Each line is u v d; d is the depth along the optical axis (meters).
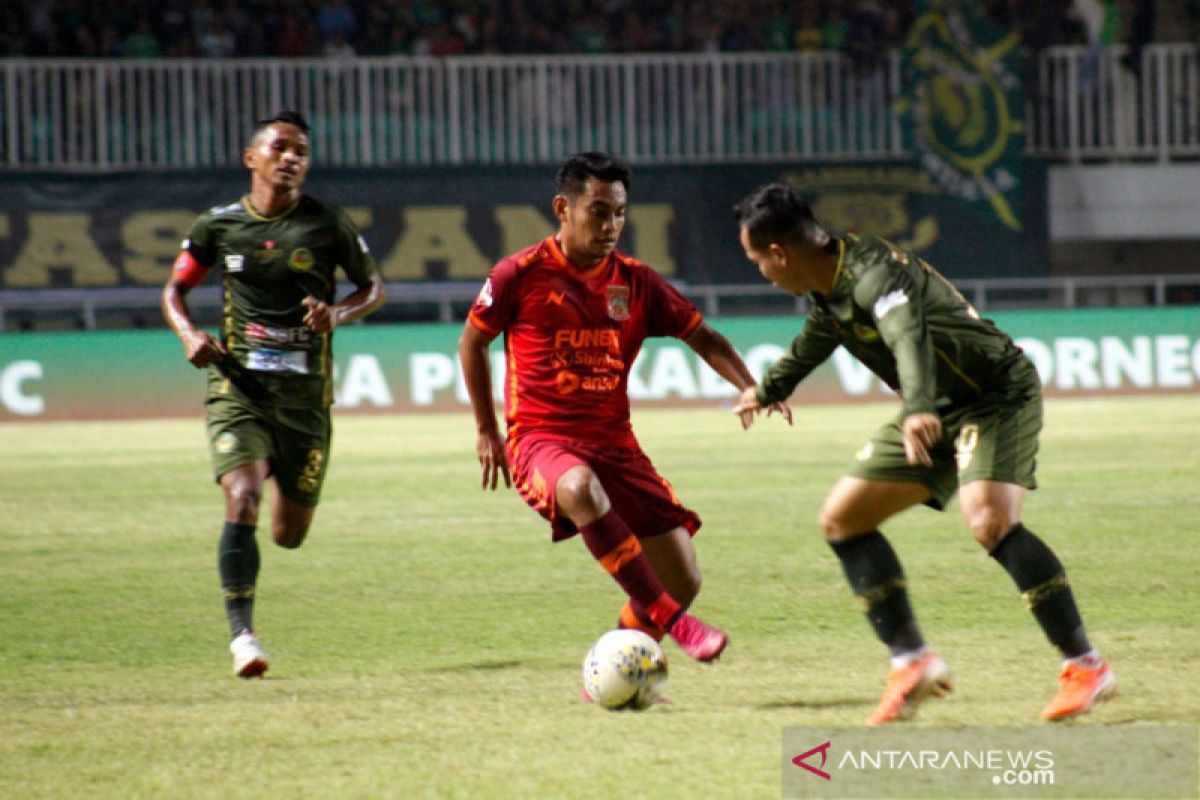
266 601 20.12
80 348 55.59
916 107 67.62
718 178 66.50
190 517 29.48
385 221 64.50
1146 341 62.03
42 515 29.83
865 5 71.38
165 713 13.63
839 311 12.95
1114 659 15.27
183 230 63.06
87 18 66.19
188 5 67.62
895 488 13.16
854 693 14.00
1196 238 74.25
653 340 59.31
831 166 67.44
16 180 61.44
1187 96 72.00
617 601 19.84
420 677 15.16
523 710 13.51
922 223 68.06
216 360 16.45
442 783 11.06
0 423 54.47
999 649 15.90
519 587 21.09
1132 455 38.19
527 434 14.92
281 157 16.67
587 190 14.38
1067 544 24.08
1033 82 70.00
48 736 12.77
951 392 13.16
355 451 42.62
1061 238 72.00
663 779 11.09
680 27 71.25
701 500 30.77
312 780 11.23
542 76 66.19
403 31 69.75
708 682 14.61
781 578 21.27
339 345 57.34
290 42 67.12
